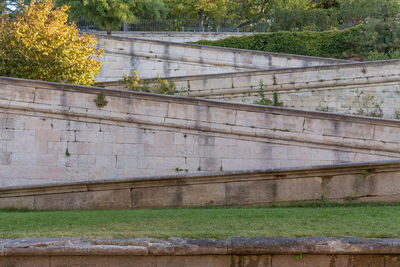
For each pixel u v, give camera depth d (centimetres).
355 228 678
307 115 1373
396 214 801
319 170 988
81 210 987
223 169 1378
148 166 1391
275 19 4144
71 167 1395
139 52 2636
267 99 2084
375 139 1354
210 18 4491
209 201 996
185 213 850
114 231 688
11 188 1030
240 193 994
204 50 2611
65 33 1947
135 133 1402
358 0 3919
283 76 2103
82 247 609
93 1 3259
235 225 716
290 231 663
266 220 755
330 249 598
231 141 1388
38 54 1848
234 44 3338
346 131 1363
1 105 1406
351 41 3145
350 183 985
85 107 1407
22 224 770
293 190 989
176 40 3694
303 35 3259
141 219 790
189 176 998
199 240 624
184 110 1398
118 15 3331
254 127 1382
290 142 1376
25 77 1823
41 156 1400
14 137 1405
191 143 1391
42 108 1405
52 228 724
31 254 609
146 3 3644
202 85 2066
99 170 1393
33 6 1988
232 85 2077
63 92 1412
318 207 946
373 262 600
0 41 1852
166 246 608
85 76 1964
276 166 1372
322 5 4719
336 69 2116
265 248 604
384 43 3066
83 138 1405
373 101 2120
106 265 612
